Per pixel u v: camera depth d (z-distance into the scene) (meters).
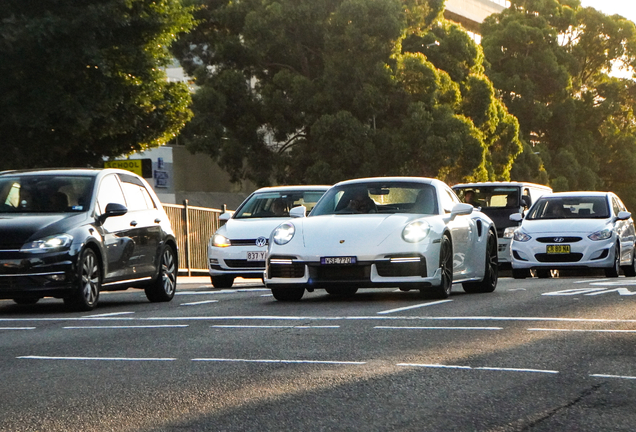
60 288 15.47
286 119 66.75
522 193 34.00
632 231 29.95
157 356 9.97
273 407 7.16
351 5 63.34
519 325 12.19
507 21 105.31
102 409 7.20
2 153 28.11
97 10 27.41
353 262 15.53
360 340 10.93
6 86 27.36
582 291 18.05
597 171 105.62
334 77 63.81
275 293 16.94
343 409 7.04
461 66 73.88
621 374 8.44
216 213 36.78
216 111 66.31
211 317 13.90
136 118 30.38
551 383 8.02
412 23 72.31
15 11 27.50
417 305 15.22
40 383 8.44
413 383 8.08
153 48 29.78
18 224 15.69
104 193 17.28
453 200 18.42
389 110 65.88
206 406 7.25
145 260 17.89
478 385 7.94
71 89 28.11
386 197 17.39
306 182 63.12
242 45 69.12
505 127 80.38
